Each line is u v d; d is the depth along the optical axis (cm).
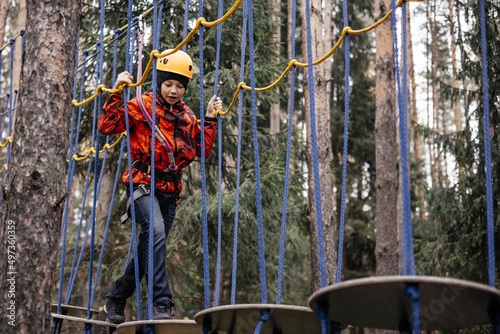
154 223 304
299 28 1422
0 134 527
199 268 1051
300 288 1355
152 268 285
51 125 307
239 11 782
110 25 793
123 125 316
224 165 822
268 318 222
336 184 1513
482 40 202
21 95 313
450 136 1100
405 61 200
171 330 281
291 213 830
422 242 1134
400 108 196
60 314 381
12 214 292
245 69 758
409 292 156
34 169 297
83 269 842
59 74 316
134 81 747
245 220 807
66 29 325
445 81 2038
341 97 1566
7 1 1023
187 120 322
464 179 1039
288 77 810
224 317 243
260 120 1057
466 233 1040
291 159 855
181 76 317
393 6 214
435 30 1695
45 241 291
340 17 1583
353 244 1507
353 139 1527
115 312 327
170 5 756
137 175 313
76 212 1738
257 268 923
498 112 1005
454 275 1034
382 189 939
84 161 846
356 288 168
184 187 915
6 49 1653
